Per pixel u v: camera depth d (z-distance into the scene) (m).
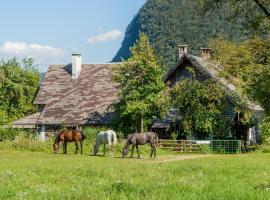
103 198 10.49
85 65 73.94
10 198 10.96
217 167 22.48
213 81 52.19
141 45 53.38
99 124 61.28
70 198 10.69
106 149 46.62
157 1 178.25
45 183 15.00
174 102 51.81
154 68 51.84
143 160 35.38
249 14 52.41
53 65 74.56
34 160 33.12
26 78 78.69
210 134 53.38
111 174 18.67
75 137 43.88
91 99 66.25
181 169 21.05
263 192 11.15
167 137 58.16
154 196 10.55
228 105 54.47
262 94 49.97
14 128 57.97
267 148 49.97
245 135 57.94
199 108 51.22
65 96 67.38
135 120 54.09
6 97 76.56
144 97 52.03
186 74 58.72
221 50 53.53
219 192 10.93
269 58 53.22
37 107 72.81
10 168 23.77
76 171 20.41
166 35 160.12
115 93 67.25
